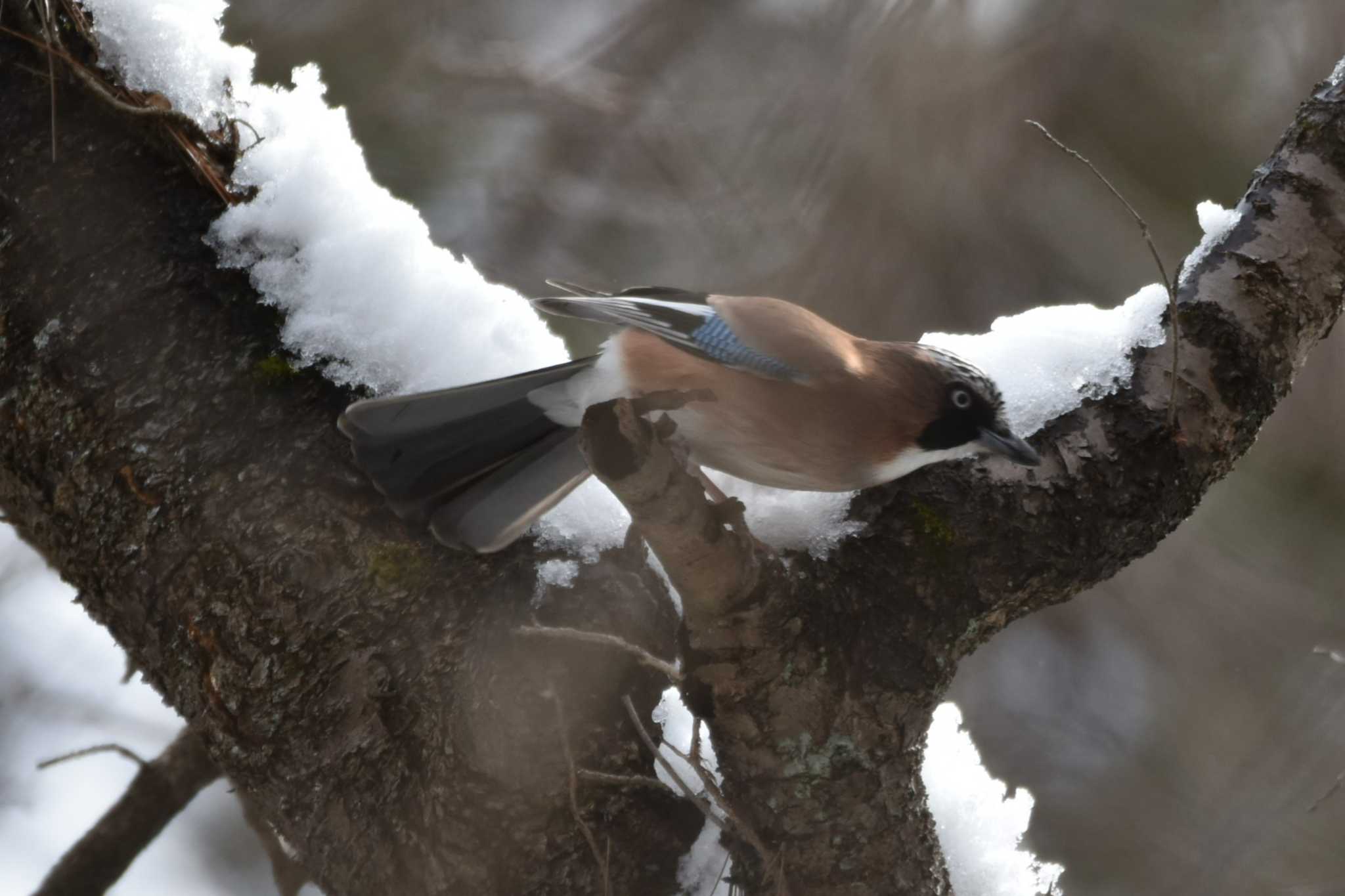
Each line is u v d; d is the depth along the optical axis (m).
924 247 11.89
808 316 7.16
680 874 6.02
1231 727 12.45
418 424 6.23
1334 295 6.89
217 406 6.07
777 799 5.80
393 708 5.79
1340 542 12.64
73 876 7.61
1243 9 12.10
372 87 12.36
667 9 13.23
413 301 6.51
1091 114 11.92
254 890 10.57
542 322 7.16
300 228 6.45
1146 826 12.13
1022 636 13.33
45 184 6.32
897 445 6.60
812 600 5.85
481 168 12.57
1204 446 6.44
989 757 12.70
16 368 6.20
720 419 6.95
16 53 6.50
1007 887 6.40
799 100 12.41
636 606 6.06
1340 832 11.67
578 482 6.39
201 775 7.78
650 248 12.47
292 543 5.88
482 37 13.05
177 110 6.41
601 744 5.80
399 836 5.70
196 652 5.89
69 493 6.11
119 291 6.20
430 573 5.95
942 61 11.90
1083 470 6.30
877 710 5.83
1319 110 7.18
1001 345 6.90
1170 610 12.93
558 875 5.75
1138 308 6.75
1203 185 11.77
